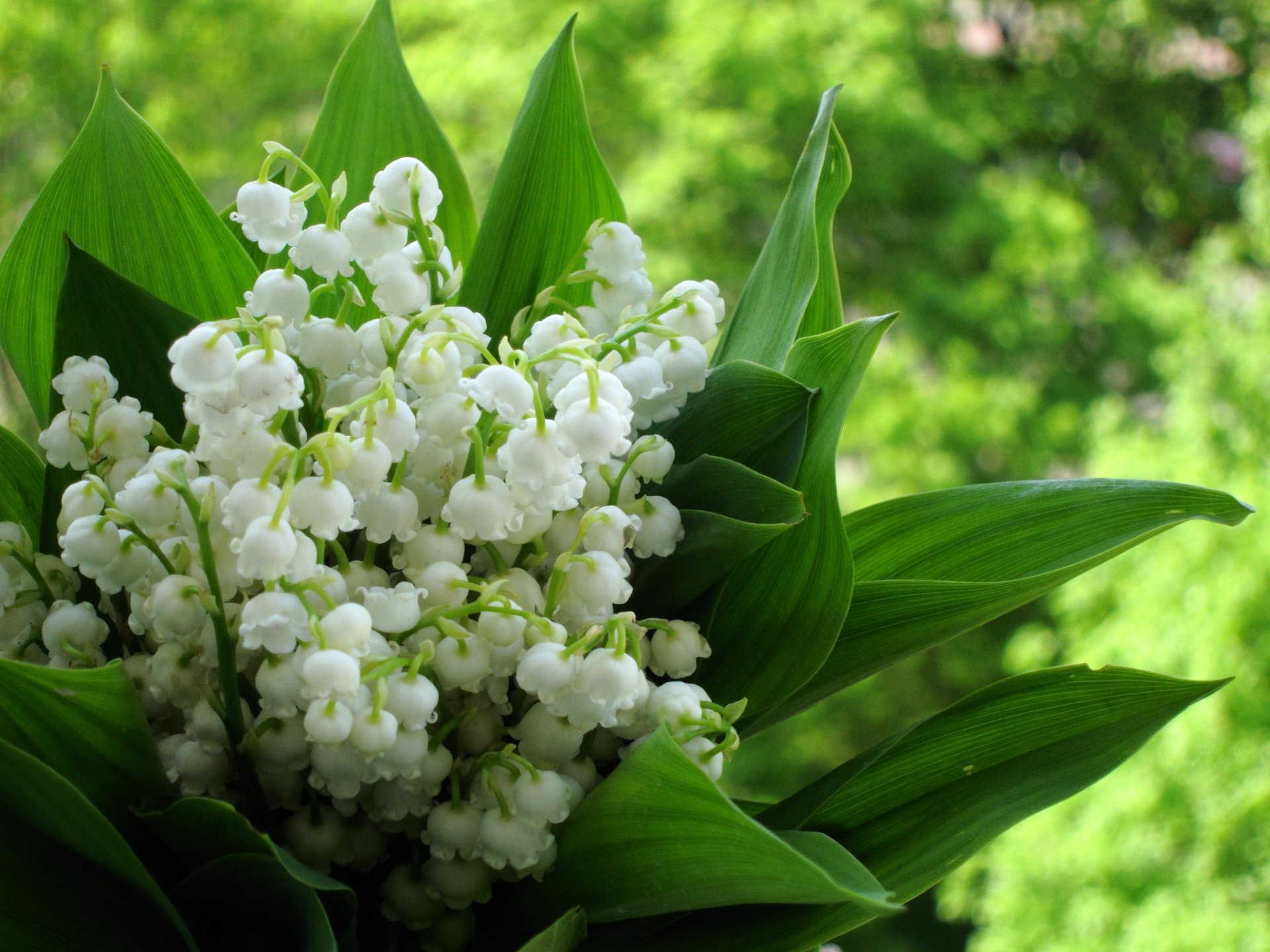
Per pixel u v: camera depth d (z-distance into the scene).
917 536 0.28
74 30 1.82
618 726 0.25
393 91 0.31
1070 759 0.26
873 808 0.26
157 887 0.23
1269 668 1.25
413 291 0.25
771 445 0.27
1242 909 1.24
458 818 0.24
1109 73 3.46
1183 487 0.27
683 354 0.26
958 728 0.26
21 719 0.23
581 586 0.24
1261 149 1.68
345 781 0.24
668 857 0.23
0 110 1.87
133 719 0.23
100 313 0.26
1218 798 1.25
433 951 0.25
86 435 0.25
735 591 0.27
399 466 0.24
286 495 0.22
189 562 0.24
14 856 0.24
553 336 0.26
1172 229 3.59
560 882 0.25
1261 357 1.41
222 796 0.24
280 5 1.89
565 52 0.29
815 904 0.25
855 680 0.28
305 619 0.23
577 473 0.24
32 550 0.26
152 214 0.28
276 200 0.24
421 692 0.23
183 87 1.91
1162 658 1.31
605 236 0.27
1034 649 1.61
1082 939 1.33
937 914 1.92
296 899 0.23
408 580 0.25
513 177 0.29
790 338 0.28
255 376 0.23
